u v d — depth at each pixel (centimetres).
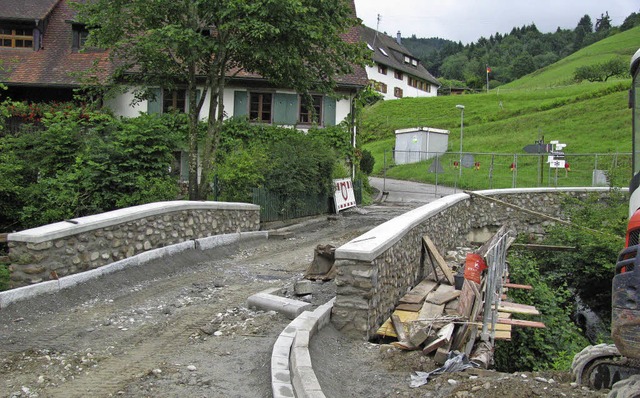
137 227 1051
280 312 789
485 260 765
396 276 863
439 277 1024
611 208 1978
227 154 2041
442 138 4456
